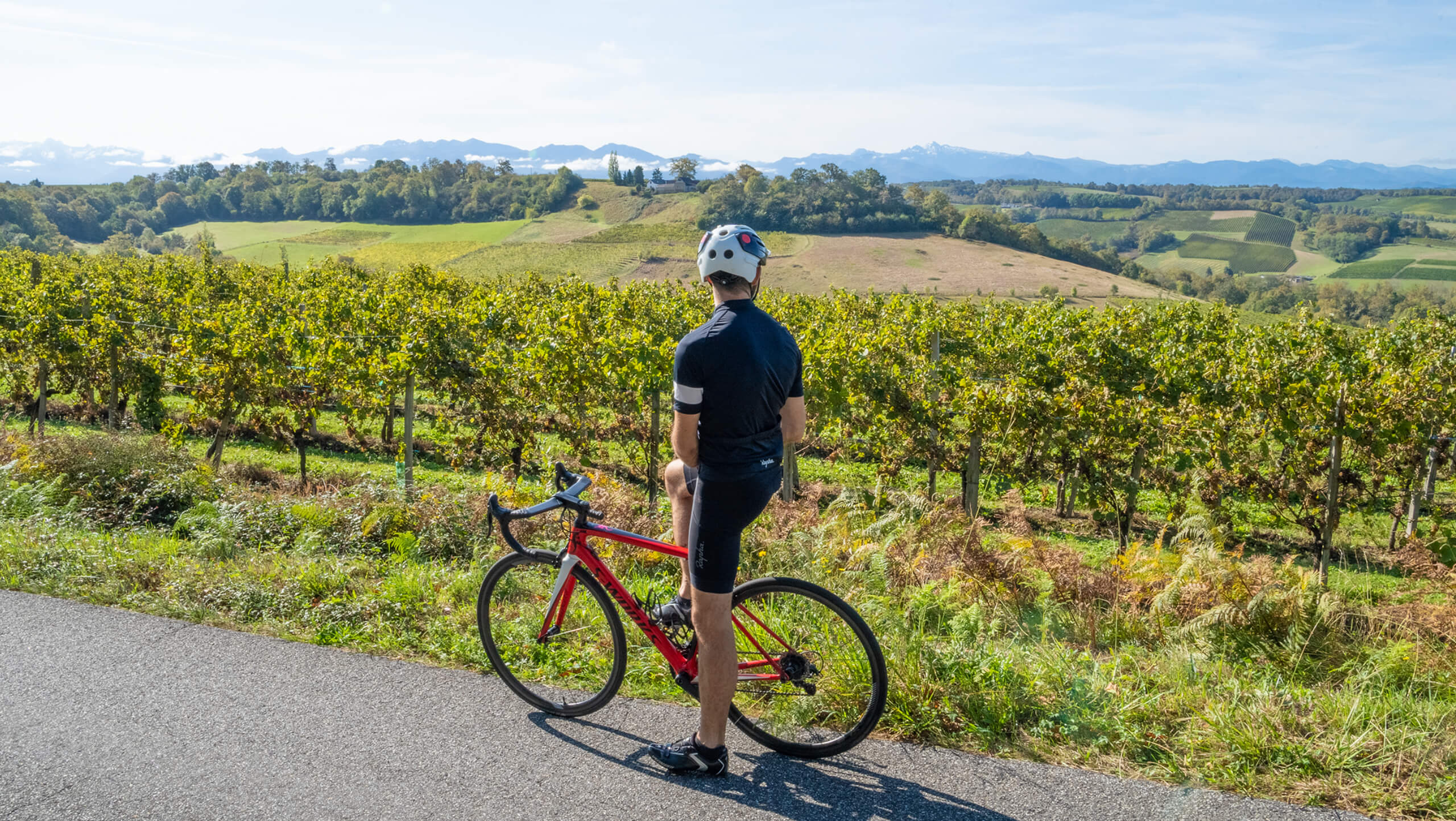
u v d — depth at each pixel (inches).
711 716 102.7
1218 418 526.0
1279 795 97.0
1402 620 185.0
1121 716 113.6
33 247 5536.4
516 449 610.5
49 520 224.1
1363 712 111.1
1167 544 534.9
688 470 112.5
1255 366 534.0
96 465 305.9
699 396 95.7
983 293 4881.9
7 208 6023.6
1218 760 103.2
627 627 138.0
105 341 696.4
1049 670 125.6
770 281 5295.3
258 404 634.8
